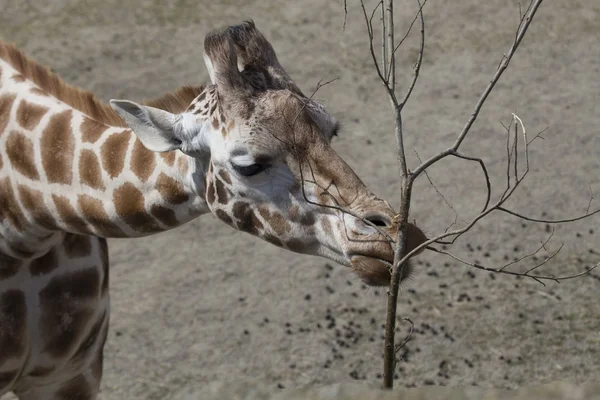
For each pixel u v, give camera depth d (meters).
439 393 8.45
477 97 15.80
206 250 12.79
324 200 6.39
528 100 15.70
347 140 14.75
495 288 11.95
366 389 9.24
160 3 18.20
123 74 16.25
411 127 15.05
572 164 14.19
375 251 6.27
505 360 10.84
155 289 12.09
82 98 7.39
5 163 7.43
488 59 16.78
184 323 11.53
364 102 15.69
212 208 6.79
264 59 6.65
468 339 11.15
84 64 16.47
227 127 6.48
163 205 7.03
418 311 11.59
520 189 13.69
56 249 7.73
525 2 18.34
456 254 12.52
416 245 6.37
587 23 17.78
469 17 17.89
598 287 11.88
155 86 16.00
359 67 16.56
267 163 6.44
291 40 17.23
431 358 10.89
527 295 11.79
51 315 7.82
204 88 6.97
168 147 6.73
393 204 13.38
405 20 17.80
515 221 13.08
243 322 11.52
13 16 17.62
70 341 7.98
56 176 7.21
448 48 17.06
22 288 7.66
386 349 6.80
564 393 8.38
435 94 15.88
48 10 17.84
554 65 16.66
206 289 12.08
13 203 7.42
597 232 12.87
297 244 6.61
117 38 17.17
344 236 6.35
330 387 9.54
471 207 13.33
